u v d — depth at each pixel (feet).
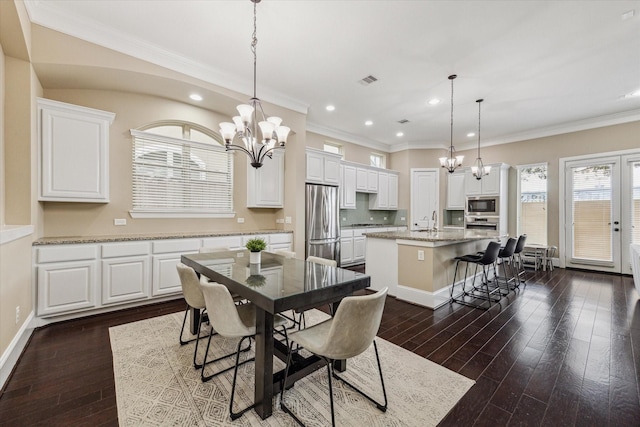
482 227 20.47
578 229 17.76
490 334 8.62
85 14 8.39
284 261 7.85
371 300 4.40
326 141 20.51
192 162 13.23
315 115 16.93
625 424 4.92
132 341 7.89
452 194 22.59
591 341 8.09
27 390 5.74
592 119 16.99
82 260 9.30
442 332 8.78
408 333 8.71
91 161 9.93
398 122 18.19
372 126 19.11
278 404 5.48
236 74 11.82
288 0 7.65
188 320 9.40
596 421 5.00
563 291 13.17
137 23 8.72
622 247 16.21
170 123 12.89
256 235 13.51
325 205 17.04
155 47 9.84
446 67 11.20
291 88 13.17
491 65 11.01
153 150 12.16
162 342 7.85
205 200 13.61
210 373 6.36
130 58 9.62
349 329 4.41
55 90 10.34
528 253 18.66
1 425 4.81
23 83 8.34
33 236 8.56
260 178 14.84
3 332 6.29
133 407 5.26
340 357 4.56
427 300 11.05
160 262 10.90
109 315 9.82
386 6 7.88
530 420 5.03
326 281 5.69
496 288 13.55
